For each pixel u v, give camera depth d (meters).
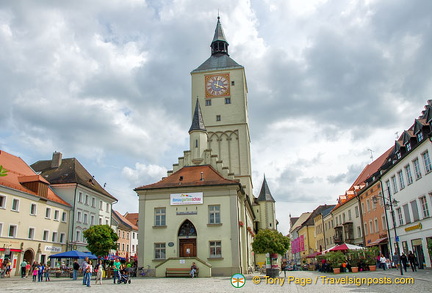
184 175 42.62
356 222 58.84
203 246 37.66
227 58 66.94
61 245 53.09
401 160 40.16
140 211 39.69
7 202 43.03
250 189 60.50
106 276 36.50
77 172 60.38
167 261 36.06
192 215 38.69
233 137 61.28
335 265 37.12
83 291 20.98
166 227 38.81
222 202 38.72
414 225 37.84
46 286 25.17
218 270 36.75
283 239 35.44
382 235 47.41
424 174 34.75
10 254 42.78
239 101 62.62
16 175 49.94
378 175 48.22
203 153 45.44
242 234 42.09
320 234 88.75
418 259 37.22
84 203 59.88
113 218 77.75
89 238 44.88
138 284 26.64
